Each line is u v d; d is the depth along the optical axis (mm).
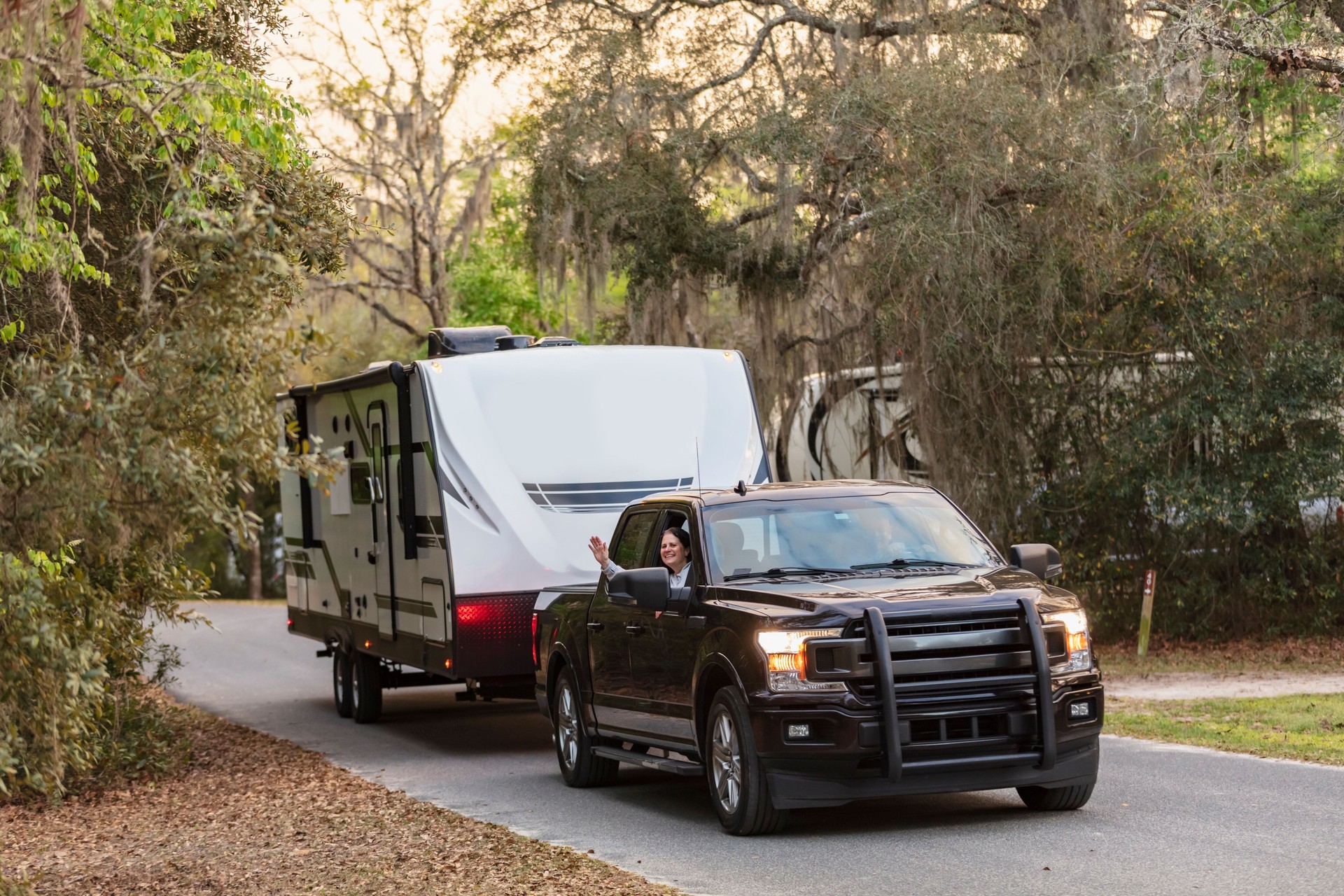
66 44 7934
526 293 46469
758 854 8500
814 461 25297
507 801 11195
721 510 10047
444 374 14352
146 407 6852
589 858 8461
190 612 13914
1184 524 19875
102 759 13484
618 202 24984
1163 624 21406
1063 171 19531
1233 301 19703
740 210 27000
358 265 46875
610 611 10883
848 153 21250
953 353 20266
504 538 13984
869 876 7770
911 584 9000
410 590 15039
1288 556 20688
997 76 20391
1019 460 20922
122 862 9695
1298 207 20266
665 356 15023
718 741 9141
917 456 23188
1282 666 18344
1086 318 20578
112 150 11367
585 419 14469
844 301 23031
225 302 6891
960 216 19875
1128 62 20609
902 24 22750
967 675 8523
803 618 8547
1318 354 19609
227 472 7348
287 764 14086
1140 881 7387
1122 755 12000
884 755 8289
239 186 10188
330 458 7344
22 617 6910
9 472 6852
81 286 12969
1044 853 8156
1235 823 8820
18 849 10664
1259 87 21500
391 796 11516
